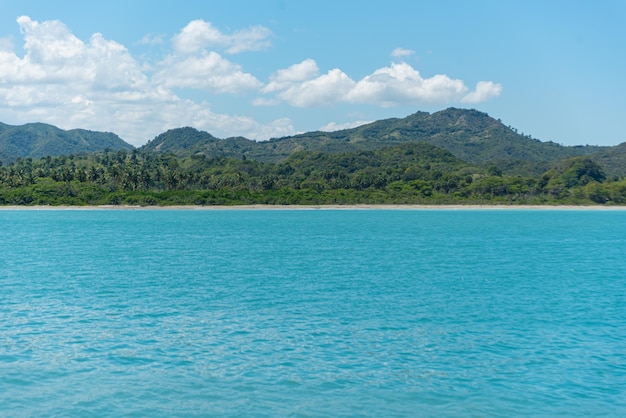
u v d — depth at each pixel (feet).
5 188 654.12
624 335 105.60
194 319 115.03
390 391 77.36
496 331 107.96
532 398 75.77
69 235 341.62
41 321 112.57
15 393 76.07
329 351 93.91
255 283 161.79
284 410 71.46
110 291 147.13
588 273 189.37
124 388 77.77
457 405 73.41
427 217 589.32
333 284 160.97
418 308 128.06
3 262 208.95
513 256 242.17
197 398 74.74
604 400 75.31
